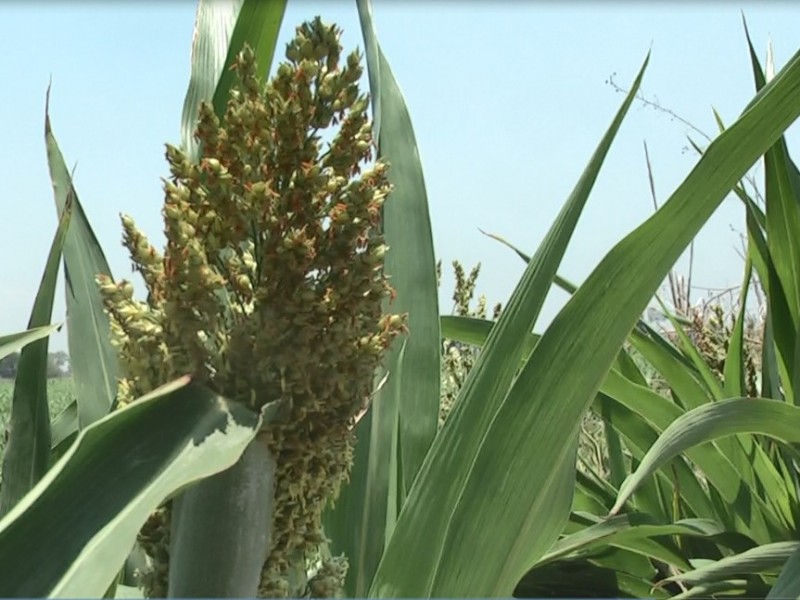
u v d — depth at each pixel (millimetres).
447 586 1584
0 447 3150
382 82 2279
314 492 1233
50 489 963
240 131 1180
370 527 2061
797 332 2756
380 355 1226
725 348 3645
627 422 3074
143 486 999
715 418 2045
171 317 1168
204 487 1170
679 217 1553
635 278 1583
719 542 2771
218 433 1088
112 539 929
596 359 1593
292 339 1160
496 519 1589
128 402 1229
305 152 1178
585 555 3027
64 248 2301
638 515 2666
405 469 2162
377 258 1180
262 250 1192
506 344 1651
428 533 1626
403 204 2234
